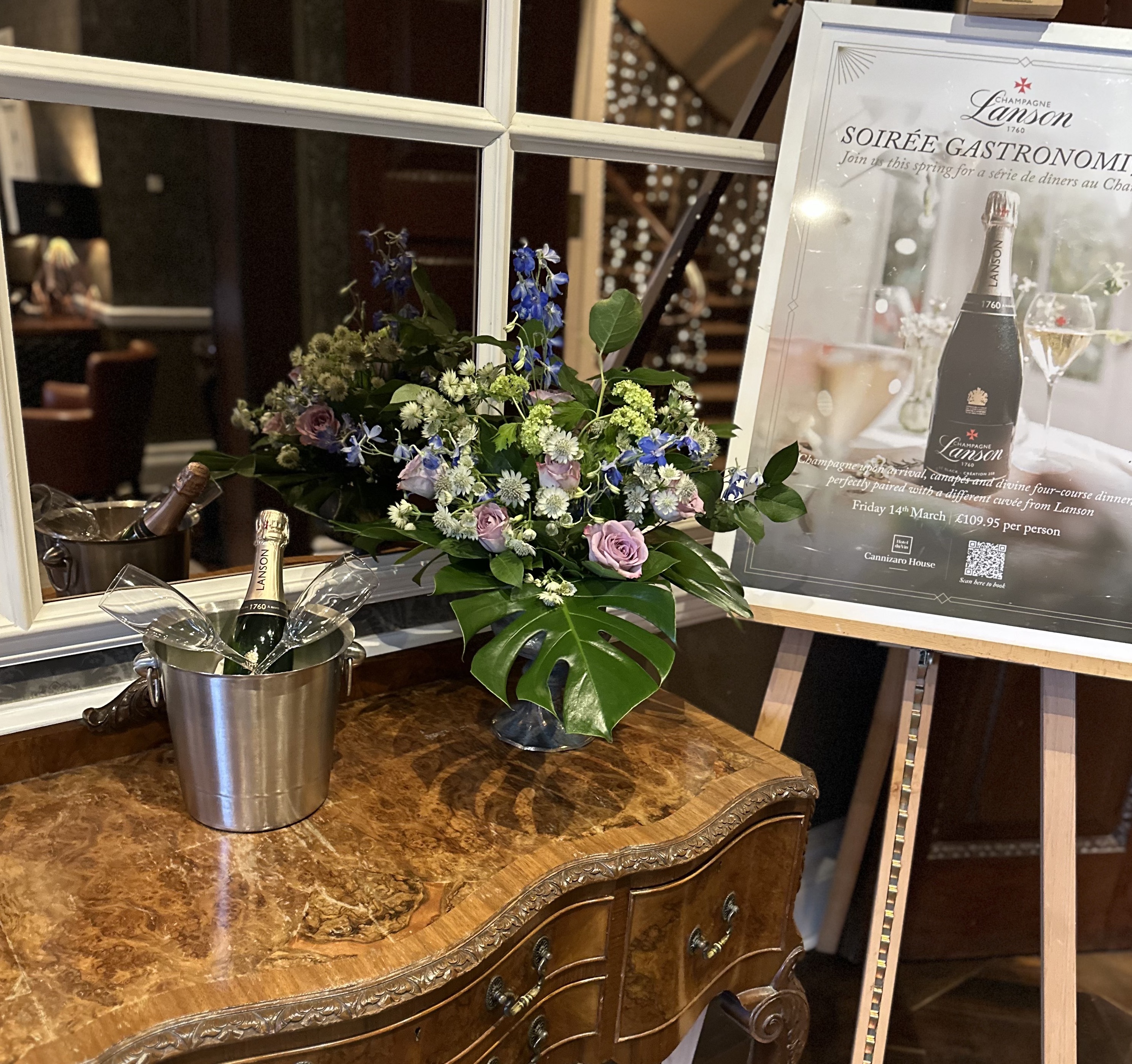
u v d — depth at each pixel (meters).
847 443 1.39
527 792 1.09
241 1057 0.75
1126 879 2.18
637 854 1.00
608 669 0.94
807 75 1.34
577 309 1.60
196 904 0.86
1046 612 1.36
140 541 1.13
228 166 1.14
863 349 1.36
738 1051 1.91
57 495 1.10
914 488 1.38
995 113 1.30
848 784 2.25
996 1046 1.93
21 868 0.89
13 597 1.01
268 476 1.26
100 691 1.09
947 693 1.99
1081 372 1.32
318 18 1.13
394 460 1.24
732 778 1.15
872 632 1.40
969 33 1.29
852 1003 2.03
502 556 1.01
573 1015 1.04
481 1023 0.90
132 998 0.75
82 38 0.99
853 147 1.34
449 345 1.30
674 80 1.60
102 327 1.10
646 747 1.21
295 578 1.25
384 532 1.07
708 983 1.18
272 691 0.90
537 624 0.99
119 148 1.06
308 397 1.27
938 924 2.15
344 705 1.25
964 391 1.35
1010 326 1.33
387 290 1.31
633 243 1.63
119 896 0.86
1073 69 1.27
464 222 1.34
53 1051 0.70
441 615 1.39
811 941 2.23
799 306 1.38
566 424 1.03
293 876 0.91
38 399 1.06
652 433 1.01
